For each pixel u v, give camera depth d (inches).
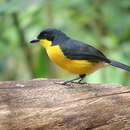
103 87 358.3
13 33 535.2
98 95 333.7
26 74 547.5
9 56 515.8
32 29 538.9
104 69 526.3
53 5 527.5
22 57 535.5
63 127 305.0
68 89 343.3
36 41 415.2
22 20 540.7
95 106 322.0
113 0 531.2
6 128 287.7
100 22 539.8
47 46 406.9
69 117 308.5
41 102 311.1
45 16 532.4
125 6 527.8
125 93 342.3
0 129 285.9
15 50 522.9
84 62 389.7
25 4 478.3
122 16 529.3
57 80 372.5
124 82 531.5
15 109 296.7
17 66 537.0
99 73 526.3
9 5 477.1
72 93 333.1
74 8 536.4
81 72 399.2
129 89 349.4
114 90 346.9
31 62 540.1
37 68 542.0
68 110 311.1
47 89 333.4
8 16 530.9
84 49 390.0
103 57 396.8
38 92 324.8
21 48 533.0
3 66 511.5
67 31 524.1
